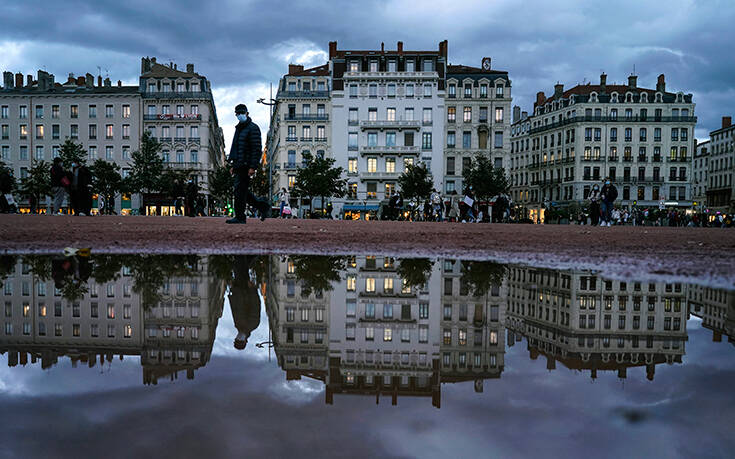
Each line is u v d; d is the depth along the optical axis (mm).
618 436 631
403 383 901
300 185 49156
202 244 5215
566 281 2633
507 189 50906
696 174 93250
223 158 112750
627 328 1454
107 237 6020
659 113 68812
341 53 58812
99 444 591
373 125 55188
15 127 57812
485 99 56281
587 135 68875
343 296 2104
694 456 571
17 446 579
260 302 1876
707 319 1631
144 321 1459
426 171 50781
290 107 56906
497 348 1203
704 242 7180
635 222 54719
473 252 4793
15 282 2285
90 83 60188
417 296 2127
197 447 589
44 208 58125
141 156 50938
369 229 11344
